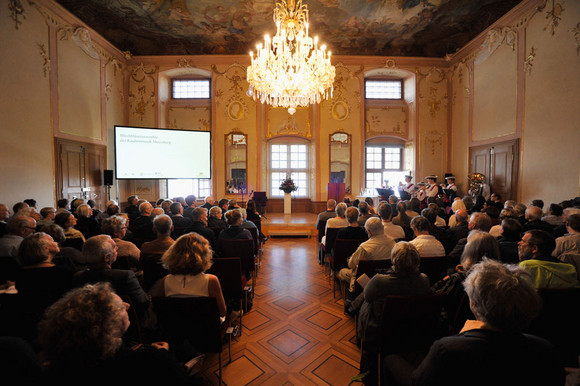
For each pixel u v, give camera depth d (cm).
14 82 631
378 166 1182
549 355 106
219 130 1092
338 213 487
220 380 232
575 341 203
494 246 217
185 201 724
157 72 1062
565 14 639
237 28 964
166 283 219
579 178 616
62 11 757
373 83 1162
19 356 116
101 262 220
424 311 198
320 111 1100
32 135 677
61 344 92
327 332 316
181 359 196
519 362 104
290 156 1156
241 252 372
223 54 1064
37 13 688
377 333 213
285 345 292
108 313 100
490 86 874
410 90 1123
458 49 1020
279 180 1155
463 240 308
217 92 1087
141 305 229
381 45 1057
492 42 854
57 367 96
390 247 307
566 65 640
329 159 1102
